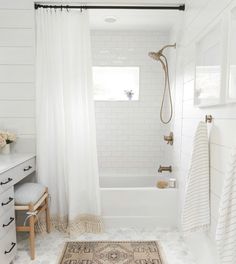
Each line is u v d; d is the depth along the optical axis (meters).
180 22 2.37
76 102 2.24
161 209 2.42
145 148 3.29
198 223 1.59
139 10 2.45
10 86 2.27
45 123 2.23
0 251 1.54
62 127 2.25
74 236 2.23
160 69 3.18
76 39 2.21
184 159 2.18
